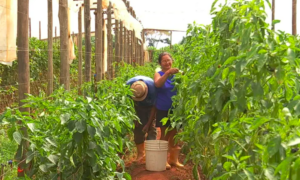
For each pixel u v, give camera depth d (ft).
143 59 96.22
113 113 13.75
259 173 8.10
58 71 47.67
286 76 8.48
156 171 18.94
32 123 10.53
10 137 10.46
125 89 19.08
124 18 49.55
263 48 8.39
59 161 11.50
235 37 10.79
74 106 11.42
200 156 14.01
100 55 30.73
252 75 9.10
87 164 12.53
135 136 21.03
